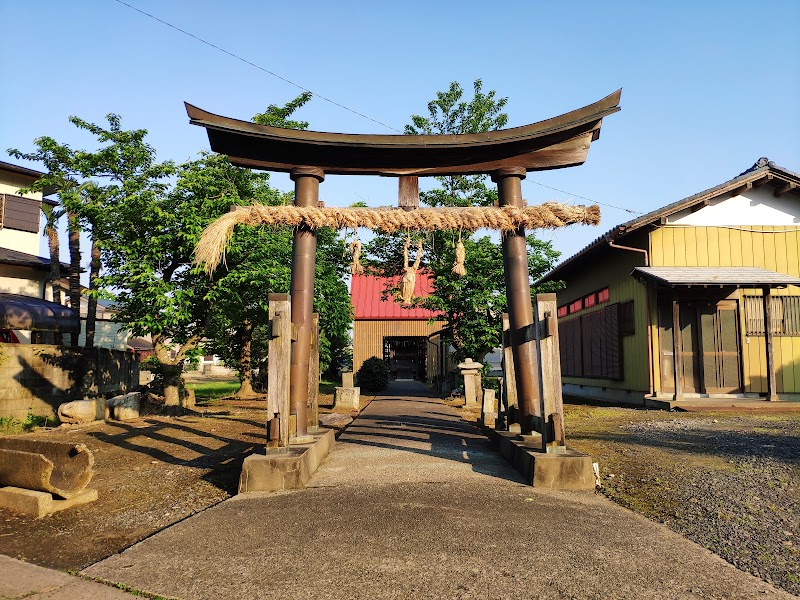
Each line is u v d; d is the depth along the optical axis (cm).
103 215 1185
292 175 752
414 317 3259
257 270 1271
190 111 689
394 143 717
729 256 1463
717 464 656
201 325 1356
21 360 1312
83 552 411
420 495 524
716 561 362
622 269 1627
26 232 1938
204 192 1242
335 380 3284
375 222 705
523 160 738
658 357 1422
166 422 1195
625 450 766
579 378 2066
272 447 588
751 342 1409
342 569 353
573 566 355
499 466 661
